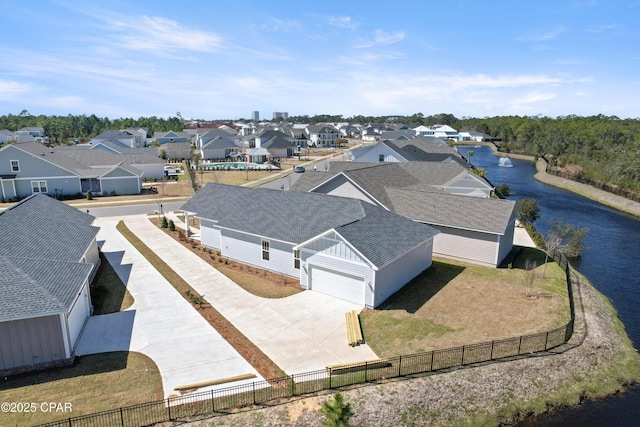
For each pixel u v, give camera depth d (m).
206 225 29.30
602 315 20.69
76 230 24.12
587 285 24.72
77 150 57.44
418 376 14.97
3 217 20.98
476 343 16.84
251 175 66.12
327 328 17.97
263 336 17.31
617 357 17.55
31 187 47.50
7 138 114.19
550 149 102.94
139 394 13.63
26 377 14.51
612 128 104.75
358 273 19.83
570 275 25.28
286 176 64.38
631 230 39.19
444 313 19.41
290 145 94.56
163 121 175.00
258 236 24.47
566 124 136.62
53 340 14.95
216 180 59.59
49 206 26.22
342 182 32.44
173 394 13.65
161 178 62.12
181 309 19.80
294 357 15.82
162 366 15.17
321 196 26.30
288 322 18.50
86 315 18.78
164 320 18.70
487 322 18.62
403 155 52.72
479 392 14.73
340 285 20.86
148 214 40.69
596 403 15.12
